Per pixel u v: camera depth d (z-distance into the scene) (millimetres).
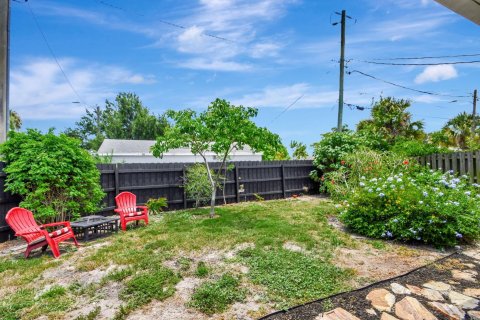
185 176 10812
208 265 4625
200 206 11023
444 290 3771
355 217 6523
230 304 3486
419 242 5742
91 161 8031
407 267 4512
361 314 3232
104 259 5004
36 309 3459
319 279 4047
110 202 9336
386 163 10398
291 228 6484
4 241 6785
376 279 4078
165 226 7305
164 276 4203
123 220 7402
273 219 7559
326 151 13172
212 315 3273
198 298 3586
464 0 1395
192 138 8250
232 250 5270
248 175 12250
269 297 3605
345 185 10805
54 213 6918
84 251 5652
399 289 3781
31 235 5508
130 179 9766
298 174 13812
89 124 36781
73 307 3512
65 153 7426
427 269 4430
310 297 3598
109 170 9297
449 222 5516
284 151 18938
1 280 4383
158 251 5359
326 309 3332
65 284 4164
